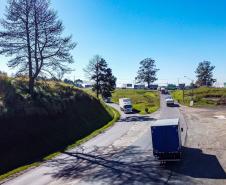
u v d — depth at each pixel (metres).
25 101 40.75
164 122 28.84
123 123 60.78
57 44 45.06
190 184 21.34
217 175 23.19
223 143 35.50
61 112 47.00
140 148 35.28
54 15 45.00
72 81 112.56
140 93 150.00
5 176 25.97
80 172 26.36
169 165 26.89
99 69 97.81
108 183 22.62
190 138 39.72
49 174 26.19
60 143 40.09
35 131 37.34
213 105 98.81
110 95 100.81
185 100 116.88
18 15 43.50
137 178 23.45
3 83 43.22
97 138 44.53
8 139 32.28
